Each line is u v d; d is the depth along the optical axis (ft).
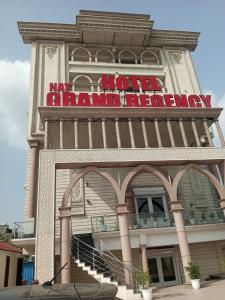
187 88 98.58
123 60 104.27
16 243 58.08
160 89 80.38
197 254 71.51
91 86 93.25
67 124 64.49
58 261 55.98
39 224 51.01
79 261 53.11
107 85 78.07
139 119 66.28
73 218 70.44
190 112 67.92
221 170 65.41
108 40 101.55
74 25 98.78
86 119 63.05
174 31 107.65
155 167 61.93
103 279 48.98
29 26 96.22
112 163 59.41
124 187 58.08
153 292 52.31
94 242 59.16
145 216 65.36
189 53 107.65
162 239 61.82
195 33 109.09
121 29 98.63
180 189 79.15
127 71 97.91
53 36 97.96
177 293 47.85
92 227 65.31
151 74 99.40
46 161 56.29
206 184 81.46
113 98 68.54
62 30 98.58
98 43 102.17
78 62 95.76
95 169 58.75
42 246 49.52
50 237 50.34
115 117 64.18
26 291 14.14
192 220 67.41
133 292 46.26
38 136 78.48
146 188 77.97
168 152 62.85
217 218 69.05
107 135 73.31
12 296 13.25
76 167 58.39
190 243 67.77
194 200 78.18
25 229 60.85
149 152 61.87
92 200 73.56
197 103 72.23
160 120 67.26
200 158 63.77
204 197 79.05
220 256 71.61
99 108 63.10
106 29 97.50
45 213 52.01
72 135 70.95
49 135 65.41
